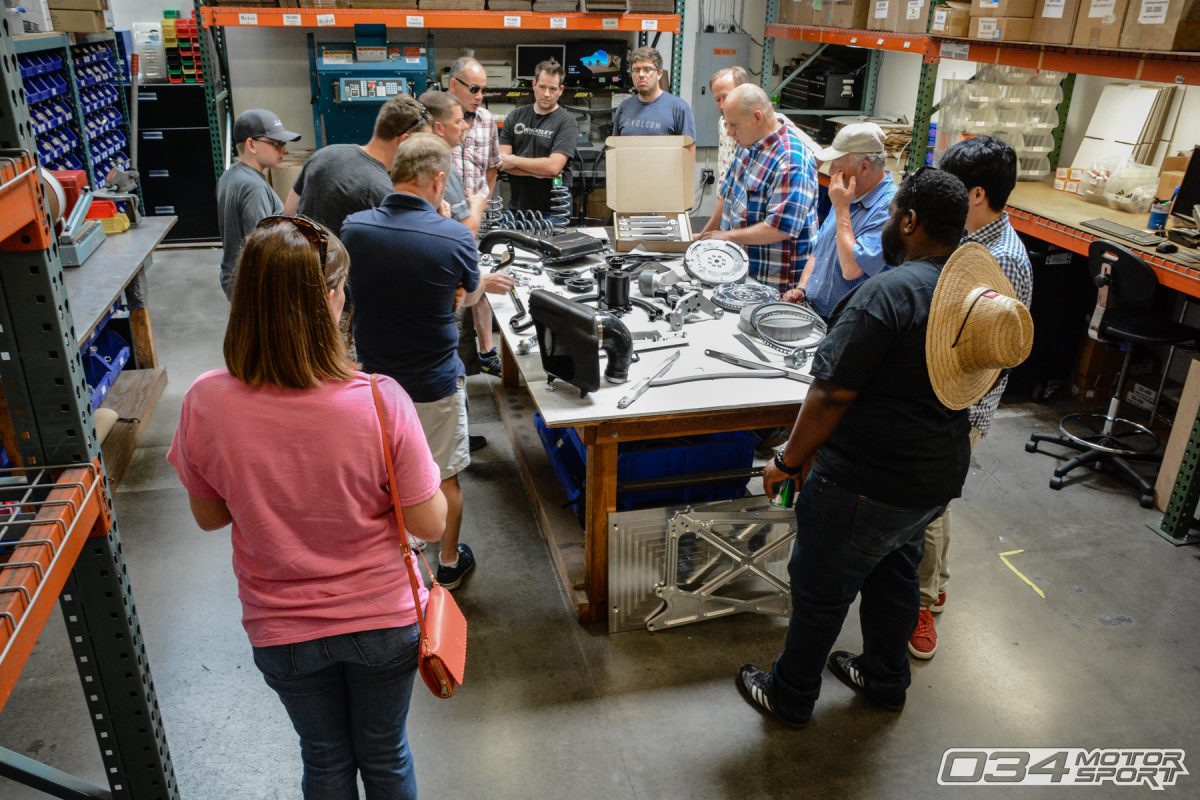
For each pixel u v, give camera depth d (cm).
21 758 185
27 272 131
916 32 439
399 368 255
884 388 187
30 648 110
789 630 227
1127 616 286
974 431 241
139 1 667
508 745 231
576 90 666
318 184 315
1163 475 345
